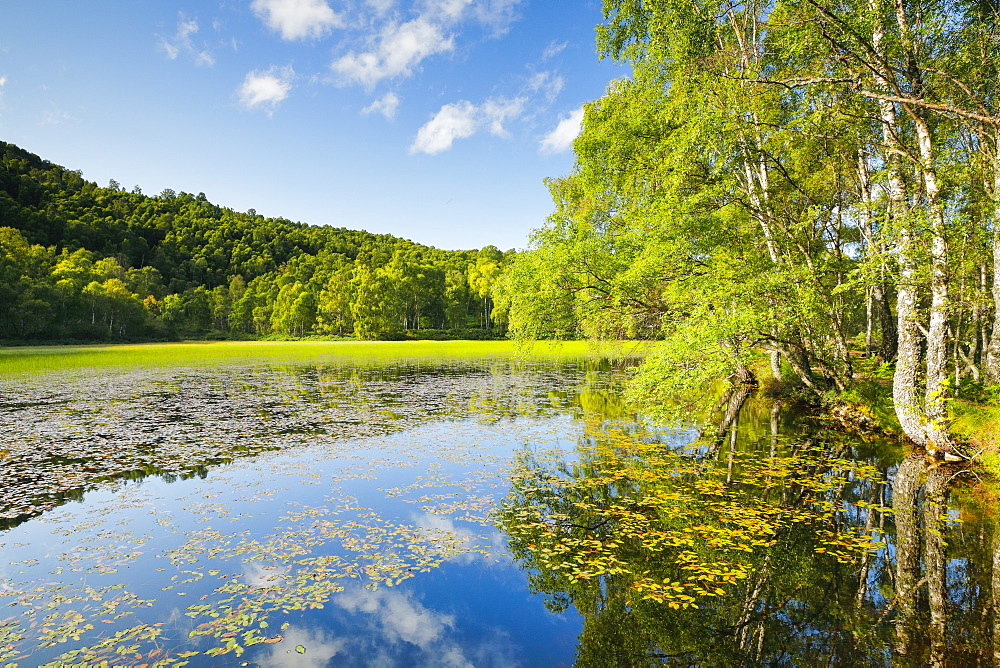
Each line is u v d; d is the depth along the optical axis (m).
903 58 8.22
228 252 125.75
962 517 6.06
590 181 18.11
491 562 5.02
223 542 5.48
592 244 14.73
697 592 4.43
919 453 8.77
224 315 94.25
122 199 138.00
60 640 3.69
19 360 34.06
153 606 4.19
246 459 9.01
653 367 11.06
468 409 14.68
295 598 4.34
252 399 16.64
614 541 5.48
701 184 11.73
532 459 9.01
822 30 8.16
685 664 3.48
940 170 8.48
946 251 8.02
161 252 112.38
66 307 61.47
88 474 8.01
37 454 9.22
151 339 72.12
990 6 7.88
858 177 12.00
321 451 9.62
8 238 74.38
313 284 93.25
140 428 11.68
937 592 4.38
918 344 8.83
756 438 10.45
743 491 7.09
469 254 128.88
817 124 9.77
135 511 6.40
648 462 8.73
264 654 3.56
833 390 12.63
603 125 16.20
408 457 9.18
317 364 32.75
